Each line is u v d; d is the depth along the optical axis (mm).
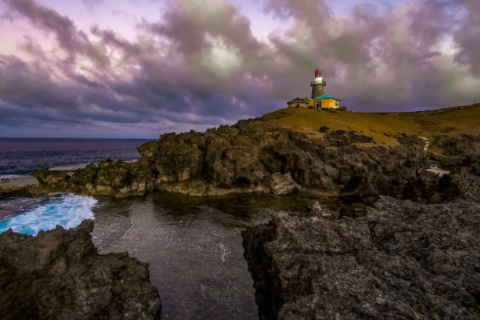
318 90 122250
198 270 19516
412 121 107062
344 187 44906
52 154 128125
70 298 12617
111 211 33594
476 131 83625
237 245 23656
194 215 32094
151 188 44812
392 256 14422
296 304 11312
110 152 155875
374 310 10422
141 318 13008
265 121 85000
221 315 15125
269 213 33062
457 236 14805
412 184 36031
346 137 67312
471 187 26203
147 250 22562
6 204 36406
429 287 11852
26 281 12383
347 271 12875
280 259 14984
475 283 11875
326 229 16734
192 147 49531
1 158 101062
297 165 47750
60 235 14180
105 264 14578
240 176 45562
